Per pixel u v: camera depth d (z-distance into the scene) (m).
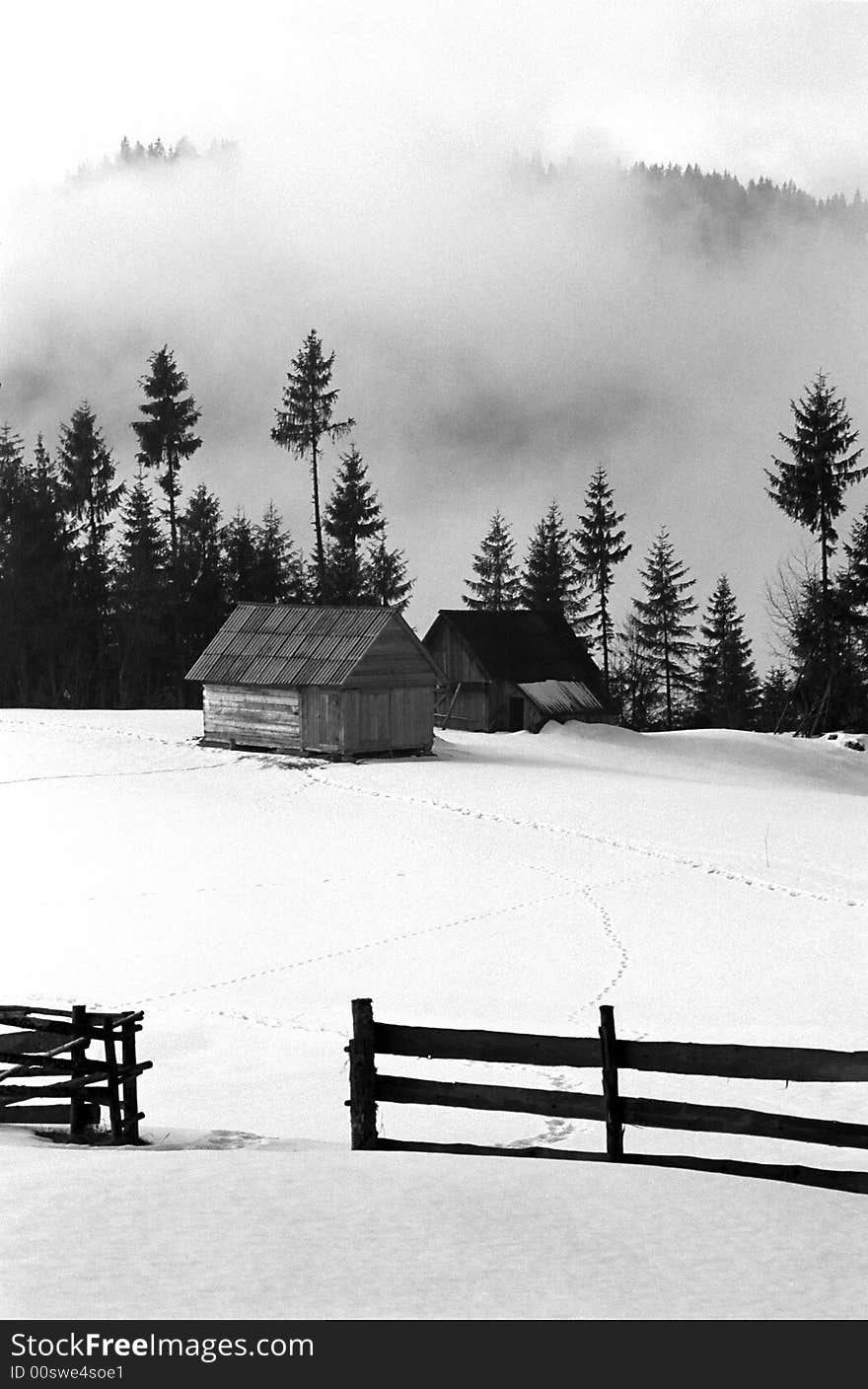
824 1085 22.02
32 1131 16.88
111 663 113.81
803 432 103.69
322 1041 24.80
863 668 101.94
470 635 82.94
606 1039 14.08
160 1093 21.12
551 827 47.72
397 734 63.44
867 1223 12.20
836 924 34.56
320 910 36.91
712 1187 13.18
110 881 40.47
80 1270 10.51
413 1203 12.41
